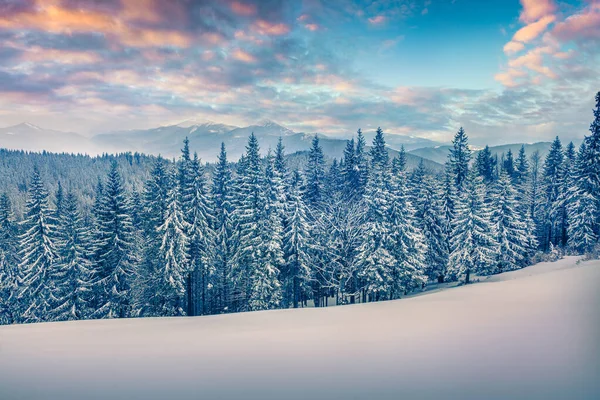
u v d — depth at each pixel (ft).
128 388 11.23
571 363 10.46
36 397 10.59
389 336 16.69
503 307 21.59
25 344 19.61
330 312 30.58
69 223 111.55
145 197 126.00
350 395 9.53
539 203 184.96
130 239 112.78
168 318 36.04
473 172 121.08
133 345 18.42
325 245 110.73
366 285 102.73
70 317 101.96
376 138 162.81
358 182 158.30
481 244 116.06
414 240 103.50
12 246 128.77
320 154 153.07
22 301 114.83
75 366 14.20
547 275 39.65
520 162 221.66
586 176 128.77
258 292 97.40
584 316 16.33
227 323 27.25
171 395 10.44
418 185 141.18
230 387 10.85
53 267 109.40
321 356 13.93
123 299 109.50
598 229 128.16
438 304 26.96
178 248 98.73
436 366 11.46
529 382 9.36
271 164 105.60
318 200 142.00
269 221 99.86
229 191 127.44
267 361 13.67
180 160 122.11
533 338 13.53
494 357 11.77
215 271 121.49
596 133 128.36
